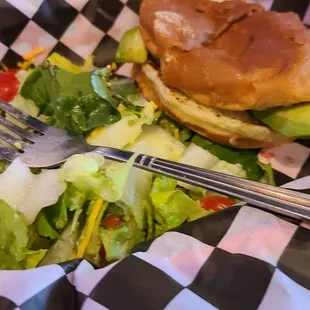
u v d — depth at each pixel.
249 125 0.21
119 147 0.21
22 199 0.19
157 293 0.14
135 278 0.15
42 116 0.23
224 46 0.21
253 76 0.20
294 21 0.21
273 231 0.16
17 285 0.14
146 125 0.23
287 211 0.16
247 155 0.22
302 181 0.18
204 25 0.22
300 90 0.19
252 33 0.21
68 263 0.15
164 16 0.22
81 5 0.26
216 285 0.15
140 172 0.20
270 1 0.26
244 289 0.14
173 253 0.16
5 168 0.21
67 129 0.22
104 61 0.27
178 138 0.23
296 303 0.14
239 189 0.17
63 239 0.19
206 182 0.18
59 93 0.22
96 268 0.17
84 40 0.27
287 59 0.20
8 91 0.24
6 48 0.25
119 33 0.27
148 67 0.23
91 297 0.14
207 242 0.16
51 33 0.26
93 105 0.22
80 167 0.19
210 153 0.22
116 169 0.19
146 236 0.20
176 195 0.20
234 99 0.20
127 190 0.20
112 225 0.19
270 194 0.16
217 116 0.21
